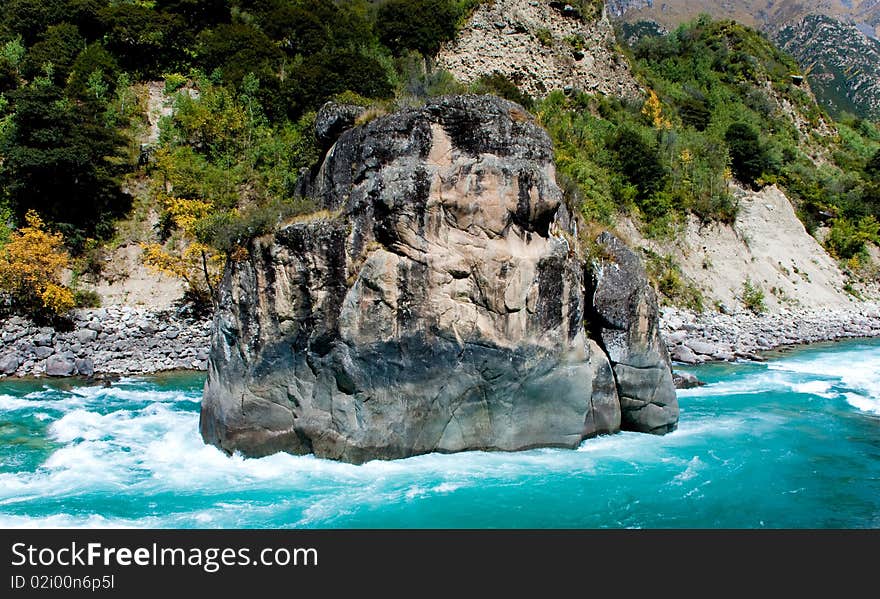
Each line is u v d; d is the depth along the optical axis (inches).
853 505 549.3
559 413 660.7
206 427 687.7
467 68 2231.8
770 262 2007.9
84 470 619.5
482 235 620.1
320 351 617.0
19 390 988.6
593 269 708.7
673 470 619.8
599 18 2536.9
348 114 697.0
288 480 582.2
